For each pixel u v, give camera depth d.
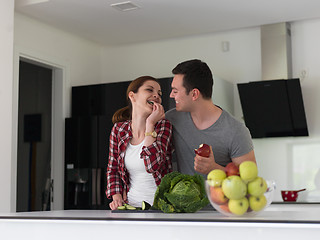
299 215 1.70
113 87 4.79
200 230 1.53
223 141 2.38
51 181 4.88
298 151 4.52
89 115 4.87
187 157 2.48
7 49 3.82
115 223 1.63
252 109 4.47
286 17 4.48
